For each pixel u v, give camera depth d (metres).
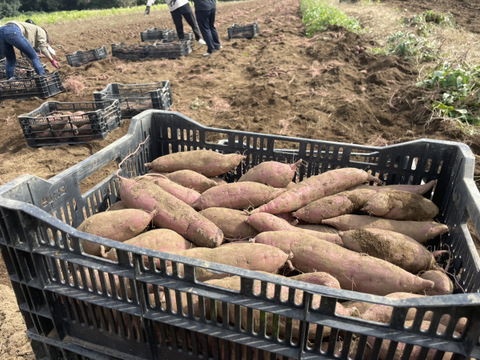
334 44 9.59
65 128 5.32
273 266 2.00
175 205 2.41
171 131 3.15
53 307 1.74
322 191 2.58
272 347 1.42
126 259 1.50
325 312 1.33
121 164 2.76
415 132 5.37
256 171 2.74
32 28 8.42
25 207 1.56
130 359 1.71
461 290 1.98
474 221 1.84
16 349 2.44
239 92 7.09
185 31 15.95
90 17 26.89
